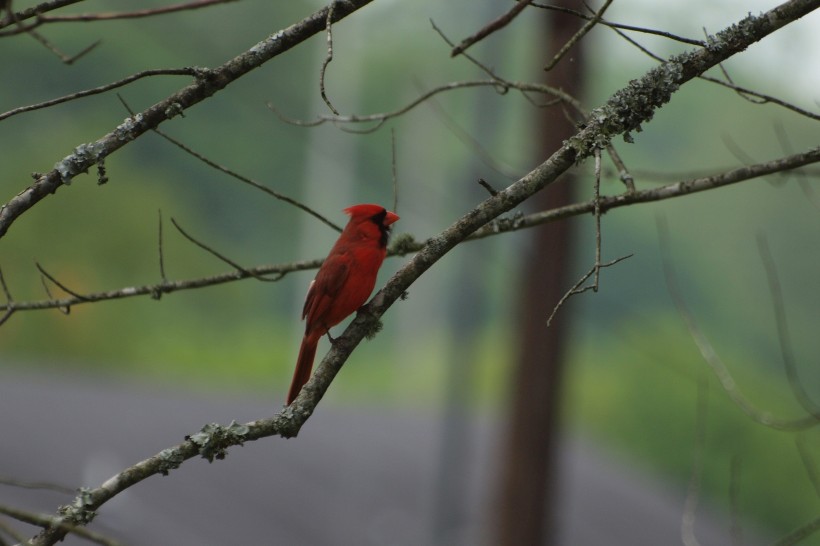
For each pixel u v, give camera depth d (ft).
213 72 12.60
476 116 42.93
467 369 46.21
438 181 64.23
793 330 85.97
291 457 49.93
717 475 61.11
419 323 95.96
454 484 44.32
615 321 71.10
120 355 87.45
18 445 46.96
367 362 96.63
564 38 30.27
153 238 89.45
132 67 80.33
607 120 13.03
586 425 70.44
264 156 92.27
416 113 67.21
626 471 59.47
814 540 59.00
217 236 94.63
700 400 20.35
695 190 16.12
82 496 11.54
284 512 43.75
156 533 38.60
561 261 32.71
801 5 13.15
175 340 91.50
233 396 62.59
